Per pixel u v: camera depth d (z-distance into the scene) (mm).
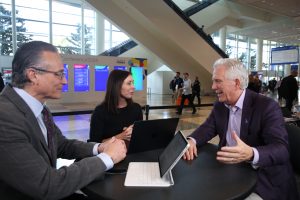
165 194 966
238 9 13391
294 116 2893
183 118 6883
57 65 1041
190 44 10141
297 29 16484
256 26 15289
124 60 10211
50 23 12898
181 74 11812
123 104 2193
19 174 870
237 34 18562
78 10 13695
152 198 931
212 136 1719
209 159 1394
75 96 9250
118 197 938
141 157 1421
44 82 1021
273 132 1348
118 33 15109
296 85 6910
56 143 1269
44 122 1130
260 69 21109
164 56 10992
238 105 1502
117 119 2111
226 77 1460
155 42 10609
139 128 1435
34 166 885
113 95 2117
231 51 19891
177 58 11430
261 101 1461
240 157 1188
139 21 9672
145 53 13039
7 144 864
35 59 995
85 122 5980
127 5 8820
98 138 2064
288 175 1391
